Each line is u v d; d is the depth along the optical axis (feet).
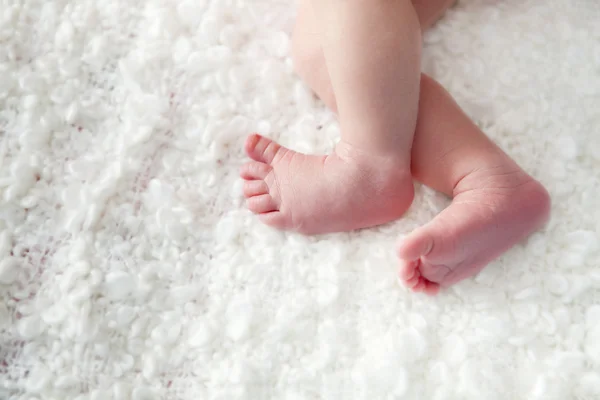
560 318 1.54
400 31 1.49
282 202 1.57
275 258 1.58
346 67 1.50
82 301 1.55
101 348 1.54
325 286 1.57
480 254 1.51
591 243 1.56
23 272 1.58
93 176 1.62
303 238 1.59
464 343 1.53
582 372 1.51
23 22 1.68
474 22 1.67
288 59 1.68
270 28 1.69
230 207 1.62
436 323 1.55
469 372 1.51
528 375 1.51
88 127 1.65
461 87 1.65
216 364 1.54
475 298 1.55
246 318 1.55
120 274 1.56
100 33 1.68
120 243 1.59
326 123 1.65
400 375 1.51
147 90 1.65
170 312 1.57
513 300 1.55
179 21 1.69
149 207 1.61
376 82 1.49
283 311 1.55
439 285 1.54
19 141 1.63
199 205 1.62
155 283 1.58
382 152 1.52
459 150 1.54
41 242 1.59
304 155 1.58
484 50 1.66
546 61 1.65
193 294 1.57
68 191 1.61
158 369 1.54
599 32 1.66
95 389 1.53
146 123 1.63
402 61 1.49
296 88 1.66
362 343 1.54
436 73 1.65
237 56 1.68
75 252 1.58
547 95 1.64
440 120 1.55
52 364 1.54
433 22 1.67
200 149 1.64
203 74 1.67
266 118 1.65
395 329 1.54
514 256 1.57
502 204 1.51
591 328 1.53
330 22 1.51
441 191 1.60
